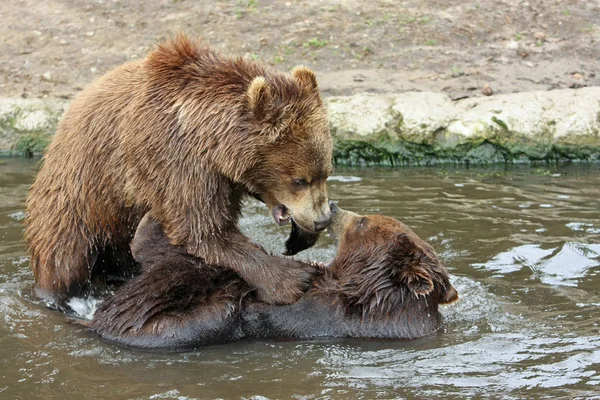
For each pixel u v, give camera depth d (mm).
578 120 15391
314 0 20234
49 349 8336
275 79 8609
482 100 15977
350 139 15500
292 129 8453
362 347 8422
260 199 9406
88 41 18781
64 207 9344
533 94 15969
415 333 8656
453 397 7277
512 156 15414
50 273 9508
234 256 8758
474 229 11648
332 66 17875
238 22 19359
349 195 13195
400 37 18734
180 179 8539
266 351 8352
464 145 15320
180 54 8852
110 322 8648
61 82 17516
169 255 8914
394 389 7453
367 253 8953
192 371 7879
